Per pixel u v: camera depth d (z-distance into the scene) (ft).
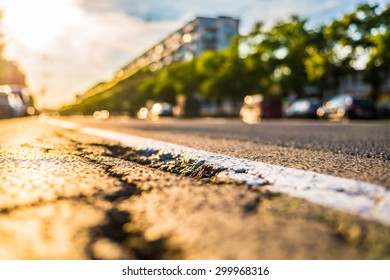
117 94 295.89
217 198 3.81
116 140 12.03
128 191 4.29
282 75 104.53
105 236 2.88
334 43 95.55
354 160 7.06
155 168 6.51
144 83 207.21
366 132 21.15
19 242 2.74
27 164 6.59
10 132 18.67
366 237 2.67
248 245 2.59
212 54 124.26
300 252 2.47
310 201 3.57
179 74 154.40
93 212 3.42
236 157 7.11
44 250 2.62
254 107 75.82
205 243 2.66
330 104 67.31
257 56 103.09
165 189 4.30
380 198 3.55
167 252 2.64
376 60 78.13
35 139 13.47
